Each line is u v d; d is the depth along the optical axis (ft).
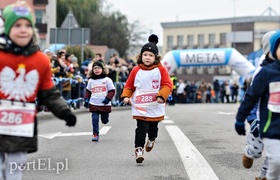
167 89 38.99
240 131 26.45
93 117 53.16
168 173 35.60
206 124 73.92
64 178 33.65
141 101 39.45
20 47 23.24
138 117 39.42
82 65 104.27
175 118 86.89
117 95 122.93
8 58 23.11
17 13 22.74
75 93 96.37
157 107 39.63
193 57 152.05
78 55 181.98
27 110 23.50
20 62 23.24
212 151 45.62
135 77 39.75
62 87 87.25
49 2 265.13
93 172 35.83
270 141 25.00
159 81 39.52
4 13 23.09
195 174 34.94
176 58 154.40
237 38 369.09
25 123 23.41
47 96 23.89
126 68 127.44
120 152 45.01
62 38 108.58
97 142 51.75
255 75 25.84
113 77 117.08
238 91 195.72
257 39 365.40
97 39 312.91
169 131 62.69
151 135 41.63
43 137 55.26
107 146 48.83
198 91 203.62
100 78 53.57
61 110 23.70
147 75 39.47
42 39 257.55
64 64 86.22
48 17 263.90
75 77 95.66
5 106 23.27
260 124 25.64
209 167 37.60
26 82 23.40
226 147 48.26
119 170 36.63
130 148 47.55
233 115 96.27
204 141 52.75
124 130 63.72
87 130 62.75
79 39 108.58
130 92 39.83
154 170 36.65
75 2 302.66
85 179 33.50
